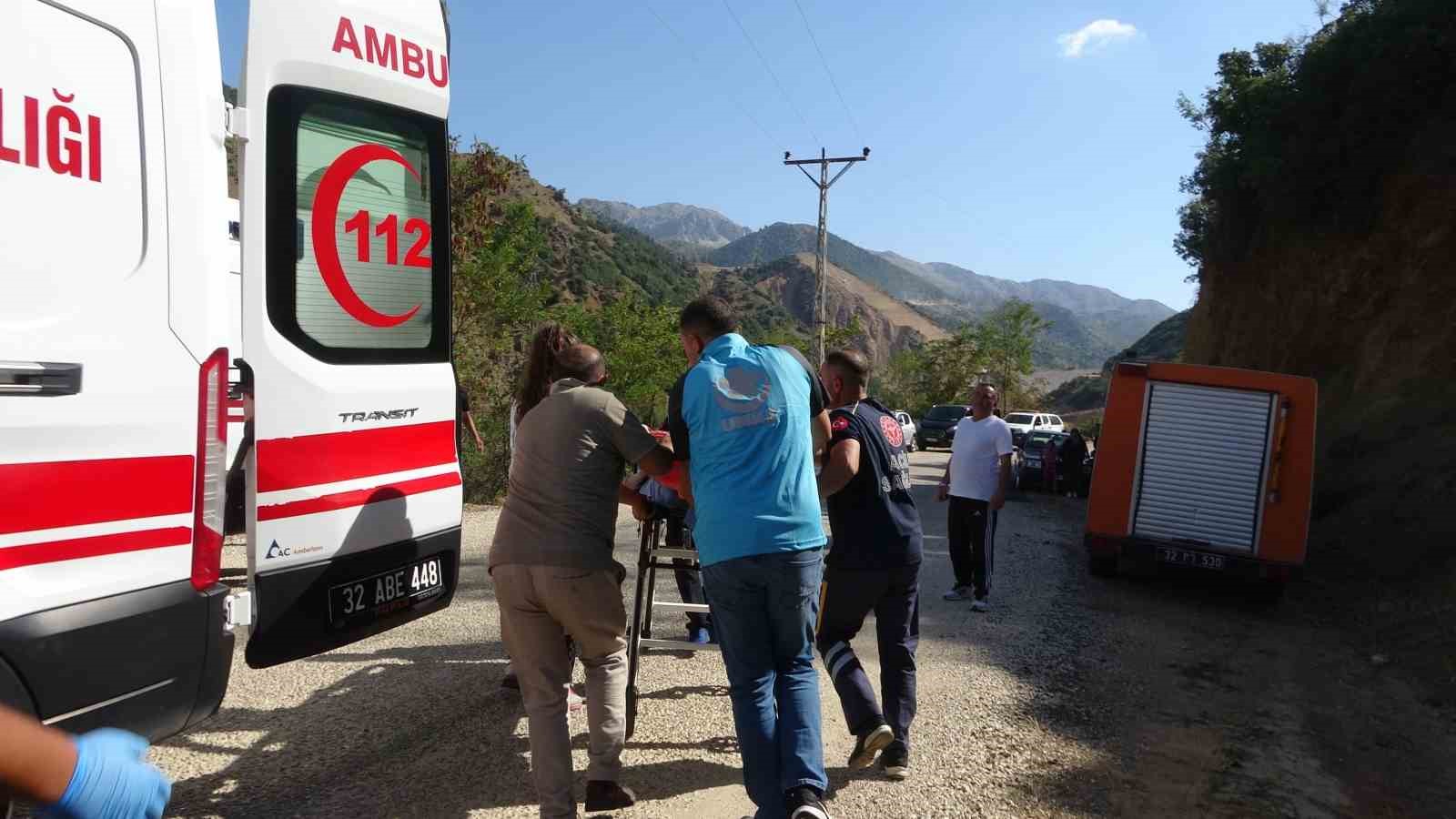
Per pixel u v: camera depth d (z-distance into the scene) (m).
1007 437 7.85
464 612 6.71
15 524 2.58
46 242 2.69
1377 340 17.11
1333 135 18.56
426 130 4.45
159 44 3.03
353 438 4.03
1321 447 16.19
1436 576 9.35
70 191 2.75
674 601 7.64
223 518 3.20
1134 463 10.00
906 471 4.30
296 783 3.83
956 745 4.72
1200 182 23.84
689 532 5.72
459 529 4.65
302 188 3.83
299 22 3.79
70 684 2.69
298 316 3.82
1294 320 20.05
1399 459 13.34
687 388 3.55
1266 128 20.36
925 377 69.94
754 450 3.42
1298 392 9.62
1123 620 8.20
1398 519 11.66
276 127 3.73
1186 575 10.97
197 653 3.06
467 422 11.01
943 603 8.20
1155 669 6.61
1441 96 17.03
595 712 3.67
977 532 7.93
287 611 3.73
